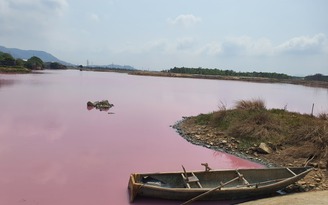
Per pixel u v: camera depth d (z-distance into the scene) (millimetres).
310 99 45531
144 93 40906
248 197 9453
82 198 9258
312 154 13766
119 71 164375
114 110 25391
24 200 8945
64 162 12227
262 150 14828
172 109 28000
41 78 62969
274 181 10008
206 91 49312
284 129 17422
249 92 52031
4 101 26875
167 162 13109
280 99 42906
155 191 8898
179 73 132875
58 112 22859
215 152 15016
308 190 10492
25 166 11586
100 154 13484
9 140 14820
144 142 15969
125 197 9430
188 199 9016
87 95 34844
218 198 9156
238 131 17281
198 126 20000
